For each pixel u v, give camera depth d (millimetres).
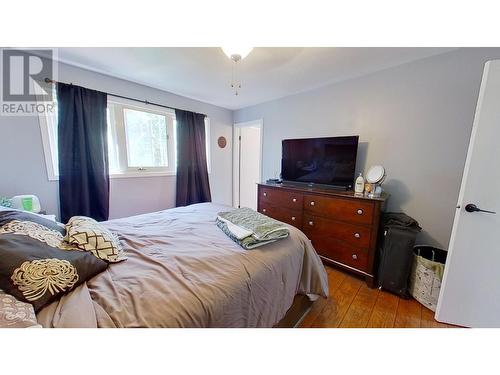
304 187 2486
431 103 1835
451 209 1802
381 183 2139
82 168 2113
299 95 2850
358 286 1905
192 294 786
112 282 861
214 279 888
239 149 3971
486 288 1321
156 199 2914
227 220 1542
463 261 1347
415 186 1967
